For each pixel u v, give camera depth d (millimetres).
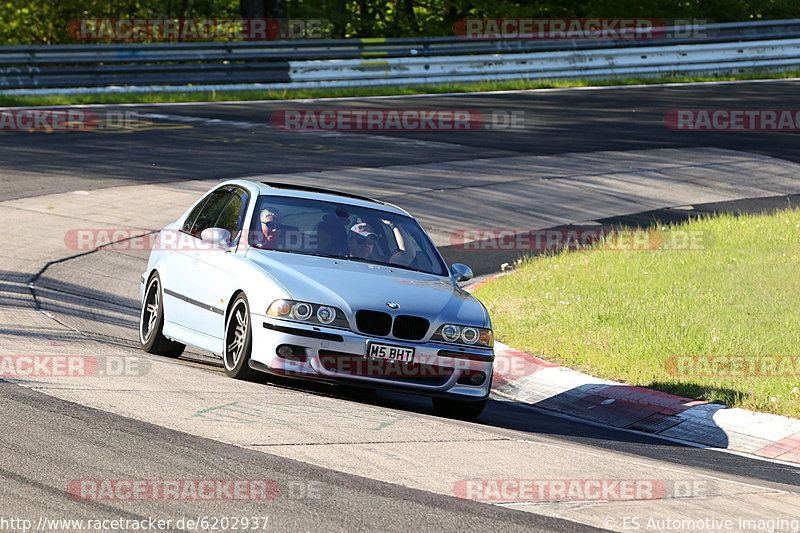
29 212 40938
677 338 26516
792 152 62844
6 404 15016
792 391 22469
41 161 51031
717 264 35031
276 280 18828
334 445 14680
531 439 17328
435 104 76438
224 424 15180
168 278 22406
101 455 13055
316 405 17484
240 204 21719
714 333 26672
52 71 72438
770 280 32531
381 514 11734
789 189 54438
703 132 67812
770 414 21375
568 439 18516
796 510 14023
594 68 89125
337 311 18375
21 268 31484
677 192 52719
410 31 117312
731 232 41188
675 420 21594
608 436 19859
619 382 24031
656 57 90750
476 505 12500
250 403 16859
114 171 49781
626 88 85562
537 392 24203
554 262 37375
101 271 33219
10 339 20375
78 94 72688
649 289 32031
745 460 18828
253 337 18672
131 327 26422
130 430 14320
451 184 51094
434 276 21000
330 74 82000
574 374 24812
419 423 17109
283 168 52062
